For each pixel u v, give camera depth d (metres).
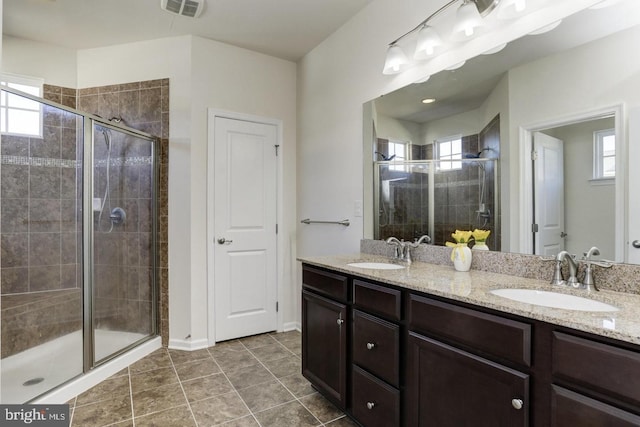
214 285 2.94
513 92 1.61
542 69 1.50
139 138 2.82
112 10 2.52
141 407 1.96
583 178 1.37
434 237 2.02
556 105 1.45
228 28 2.77
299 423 1.81
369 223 2.47
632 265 1.23
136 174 2.86
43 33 2.84
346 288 1.79
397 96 2.22
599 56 1.33
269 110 3.26
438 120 1.98
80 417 1.86
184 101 2.87
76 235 2.45
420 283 1.41
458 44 1.85
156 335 2.92
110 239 2.68
